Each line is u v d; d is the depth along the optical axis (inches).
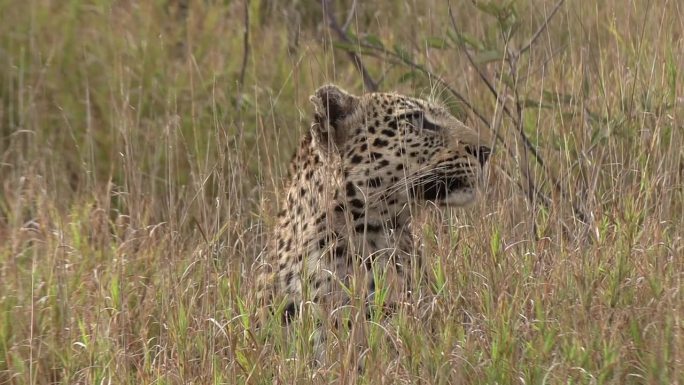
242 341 374.0
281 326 375.9
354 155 391.9
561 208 412.2
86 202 485.4
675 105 431.5
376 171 390.6
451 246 398.0
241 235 406.6
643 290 372.2
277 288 393.7
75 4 611.5
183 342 370.3
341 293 382.0
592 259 386.0
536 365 342.6
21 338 402.0
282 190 435.5
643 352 345.4
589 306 366.9
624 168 432.5
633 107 453.4
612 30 463.5
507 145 437.7
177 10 637.3
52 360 387.9
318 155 390.3
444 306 375.9
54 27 606.2
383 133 394.0
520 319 365.1
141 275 426.0
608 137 427.8
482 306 375.9
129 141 478.9
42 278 428.8
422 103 404.8
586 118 453.1
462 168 398.0
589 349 345.1
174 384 361.4
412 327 358.9
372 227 393.4
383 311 373.1
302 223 393.4
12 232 467.2
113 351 379.2
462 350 353.1
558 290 374.3
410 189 394.9
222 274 396.8
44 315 407.8
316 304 368.5
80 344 377.4
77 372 377.4
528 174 430.9
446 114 406.9
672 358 340.5
